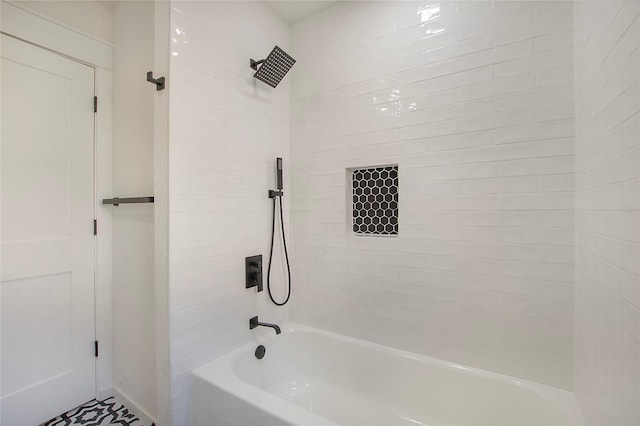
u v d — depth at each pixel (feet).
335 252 6.17
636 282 2.40
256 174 5.96
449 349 5.02
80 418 5.49
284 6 6.20
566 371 4.19
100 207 6.08
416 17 5.25
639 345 2.34
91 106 5.97
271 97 6.30
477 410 4.63
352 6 5.93
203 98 4.91
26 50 5.14
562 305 4.20
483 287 4.74
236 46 5.51
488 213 4.67
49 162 5.44
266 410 3.82
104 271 6.13
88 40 5.89
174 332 4.50
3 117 4.92
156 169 4.57
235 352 5.36
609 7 2.93
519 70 4.43
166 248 4.46
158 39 4.55
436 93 5.06
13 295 5.04
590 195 3.54
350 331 6.00
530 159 4.38
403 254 5.41
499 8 4.56
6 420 4.94
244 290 5.70
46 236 5.40
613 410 2.84
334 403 5.60
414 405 5.11
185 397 4.65
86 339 5.89
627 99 2.55
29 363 5.20
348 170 6.10
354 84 5.90
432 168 5.11
